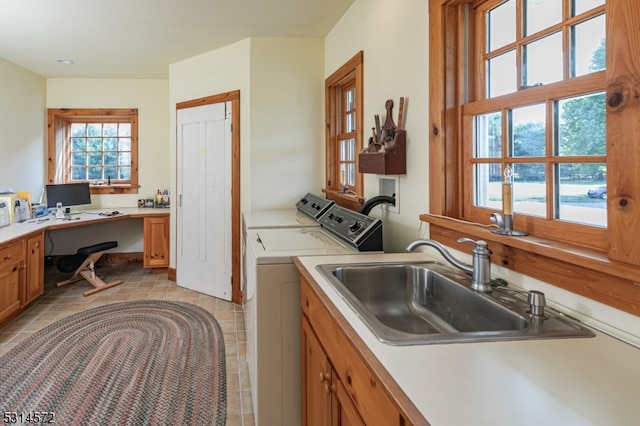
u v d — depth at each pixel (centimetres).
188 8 296
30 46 381
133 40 365
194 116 411
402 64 204
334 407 116
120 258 534
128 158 532
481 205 157
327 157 362
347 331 94
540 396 65
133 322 325
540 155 127
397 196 215
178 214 439
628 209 86
